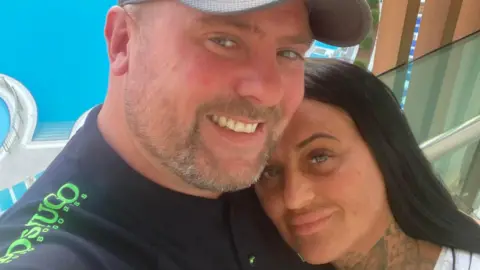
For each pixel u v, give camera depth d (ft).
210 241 2.70
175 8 2.18
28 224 2.31
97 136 2.66
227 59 2.24
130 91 2.39
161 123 2.32
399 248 3.52
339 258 3.42
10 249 2.15
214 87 2.24
